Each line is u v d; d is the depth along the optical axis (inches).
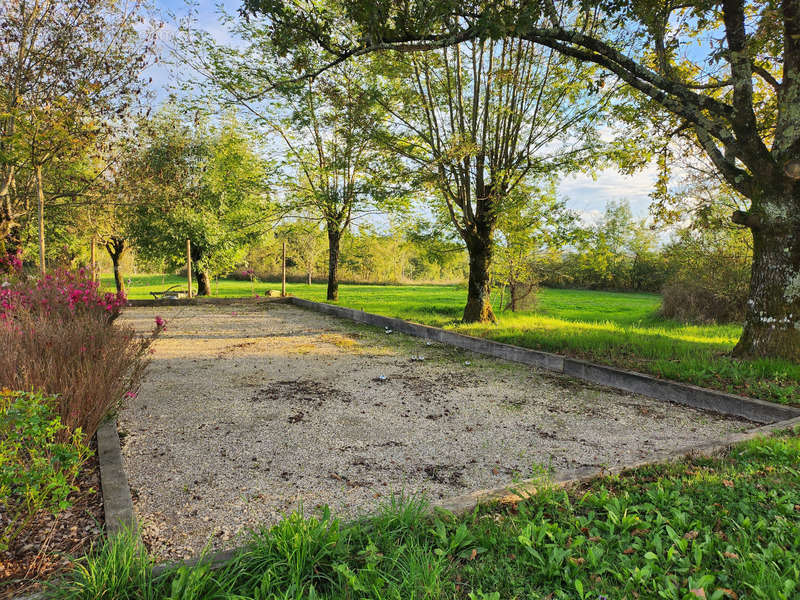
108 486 127.5
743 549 92.0
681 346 317.7
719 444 152.1
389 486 140.1
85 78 467.2
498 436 184.1
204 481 142.9
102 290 405.1
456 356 353.7
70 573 88.2
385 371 301.1
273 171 666.8
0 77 438.6
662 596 78.5
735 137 276.2
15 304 252.1
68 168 559.8
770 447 147.4
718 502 112.6
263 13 277.0
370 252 1854.1
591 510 110.5
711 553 92.0
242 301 814.5
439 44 260.4
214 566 87.4
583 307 890.1
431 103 458.0
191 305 781.3
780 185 257.6
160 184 580.7
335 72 564.1
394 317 543.8
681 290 623.5
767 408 198.1
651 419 205.0
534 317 578.2
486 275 488.1
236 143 768.9
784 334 260.4
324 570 88.7
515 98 435.5
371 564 85.8
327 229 768.3
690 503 109.6
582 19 331.6
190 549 105.7
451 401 233.8
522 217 473.1
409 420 203.6
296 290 1296.8
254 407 221.0
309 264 1545.3
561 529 100.3
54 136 419.8
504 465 156.0
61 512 115.1
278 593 81.4
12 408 98.4
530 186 444.8
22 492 102.4
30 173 512.7
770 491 116.3
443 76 469.1
